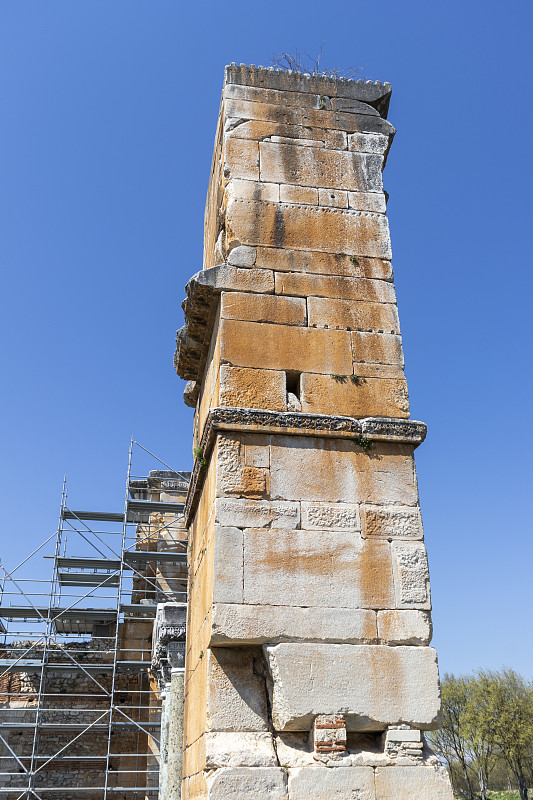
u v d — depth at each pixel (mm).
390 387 9070
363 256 9688
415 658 7676
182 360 11102
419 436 8703
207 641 7770
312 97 10508
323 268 9492
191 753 9086
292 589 7727
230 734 7230
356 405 8883
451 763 56125
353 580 7910
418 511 8422
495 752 53719
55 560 27906
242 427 8281
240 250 9320
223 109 10391
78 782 25391
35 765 25266
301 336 9062
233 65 10422
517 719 50781
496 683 53031
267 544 7867
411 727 7434
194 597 10438
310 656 7473
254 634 7457
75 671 26625
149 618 27266
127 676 27453
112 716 25516
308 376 8883
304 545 7945
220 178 10422
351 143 10344
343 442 8562
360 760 7199
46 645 26062
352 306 9375
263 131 10117
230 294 9070
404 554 8141
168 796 10578
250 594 7613
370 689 7469
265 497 8094
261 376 8742
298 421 8430
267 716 7387
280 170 9930
